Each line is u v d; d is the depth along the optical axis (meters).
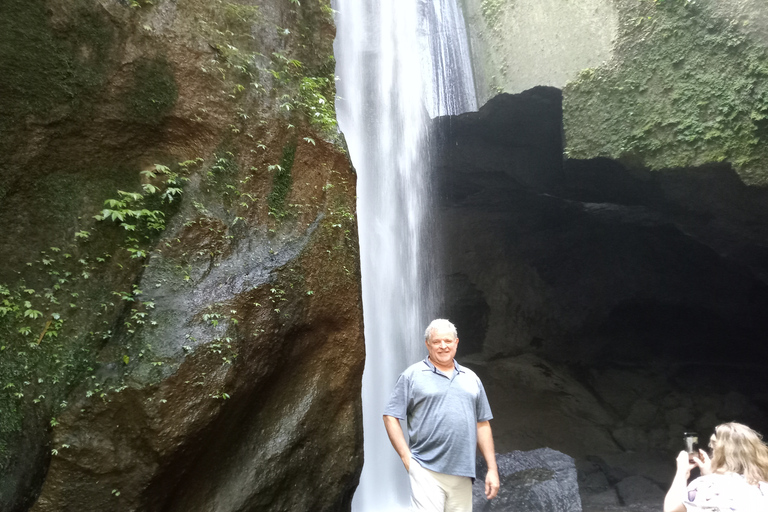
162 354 3.60
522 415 12.66
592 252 16.00
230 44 4.46
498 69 10.80
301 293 4.49
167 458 3.51
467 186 14.88
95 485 3.35
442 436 3.08
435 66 12.02
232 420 4.00
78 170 3.77
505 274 15.91
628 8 8.62
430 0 12.27
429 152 12.44
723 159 7.59
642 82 8.42
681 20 8.04
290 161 4.68
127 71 3.90
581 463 10.74
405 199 11.20
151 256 3.86
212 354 3.77
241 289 4.09
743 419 12.55
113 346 3.56
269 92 4.62
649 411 13.07
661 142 8.16
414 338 10.75
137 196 3.88
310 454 4.47
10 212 3.48
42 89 3.55
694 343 15.70
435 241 15.44
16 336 3.40
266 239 4.41
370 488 7.85
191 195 4.11
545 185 12.48
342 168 5.01
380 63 10.81
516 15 10.48
